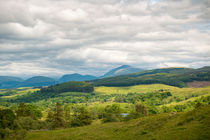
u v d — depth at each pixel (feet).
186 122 114.52
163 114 187.52
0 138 172.45
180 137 89.81
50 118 333.01
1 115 251.60
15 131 189.37
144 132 122.21
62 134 189.67
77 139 146.82
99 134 156.15
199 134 86.84
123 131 148.15
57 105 337.11
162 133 106.73
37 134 201.57
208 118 104.17
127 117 330.34
